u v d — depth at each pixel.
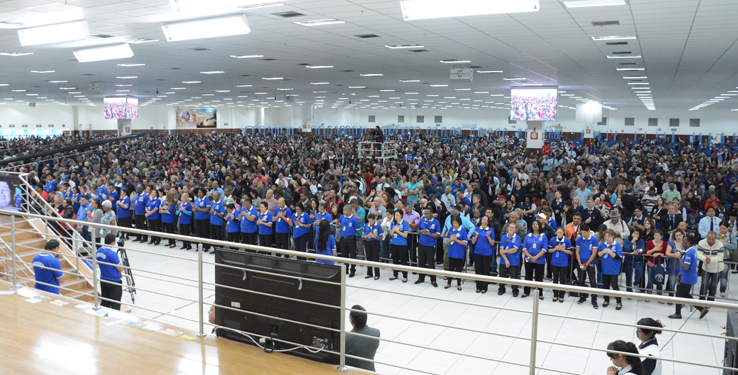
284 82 26.02
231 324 4.61
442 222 12.22
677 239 9.34
